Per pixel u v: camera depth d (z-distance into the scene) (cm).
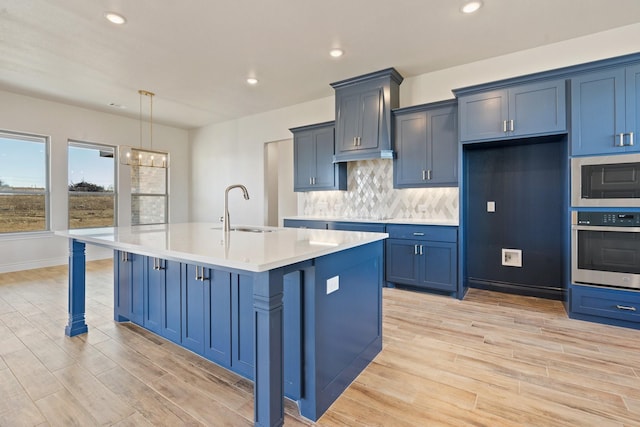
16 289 390
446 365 211
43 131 511
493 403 171
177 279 226
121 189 609
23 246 499
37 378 196
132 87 454
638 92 260
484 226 385
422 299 350
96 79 425
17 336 256
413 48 339
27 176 508
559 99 293
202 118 616
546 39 322
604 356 221
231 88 457
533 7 269
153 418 160
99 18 283
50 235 525
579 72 283
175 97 495
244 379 197
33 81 433
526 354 225
